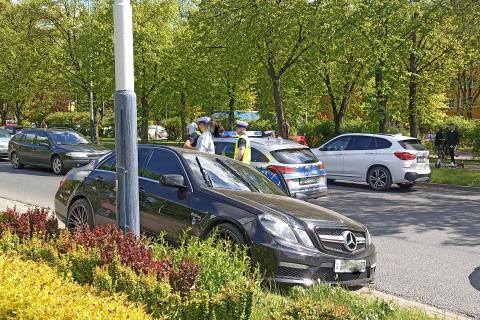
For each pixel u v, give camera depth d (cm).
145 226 707
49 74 3953
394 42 2372
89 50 3278
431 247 907
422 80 3030
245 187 718
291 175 1196
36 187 1591
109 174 804
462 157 2988
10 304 334
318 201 1433
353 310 484
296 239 599
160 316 363
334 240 621
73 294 361
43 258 460
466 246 916
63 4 3669
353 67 2827
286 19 2266
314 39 2364
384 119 2555
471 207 1350
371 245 670
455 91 5134
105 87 3456
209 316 368
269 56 2414
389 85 2516
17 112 4956
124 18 547
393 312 505
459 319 561
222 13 2425
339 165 1795
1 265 405
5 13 4478
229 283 406
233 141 1291
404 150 1673
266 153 1211
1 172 2059
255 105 4691
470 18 2080
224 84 3631
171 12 3400
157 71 3447
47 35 3809
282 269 586
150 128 5544
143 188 725
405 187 1784
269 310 404
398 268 773
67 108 5922
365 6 2298
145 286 386
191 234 649
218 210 635
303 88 3378
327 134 3241
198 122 1130
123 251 436
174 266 424
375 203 1405
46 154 2042
